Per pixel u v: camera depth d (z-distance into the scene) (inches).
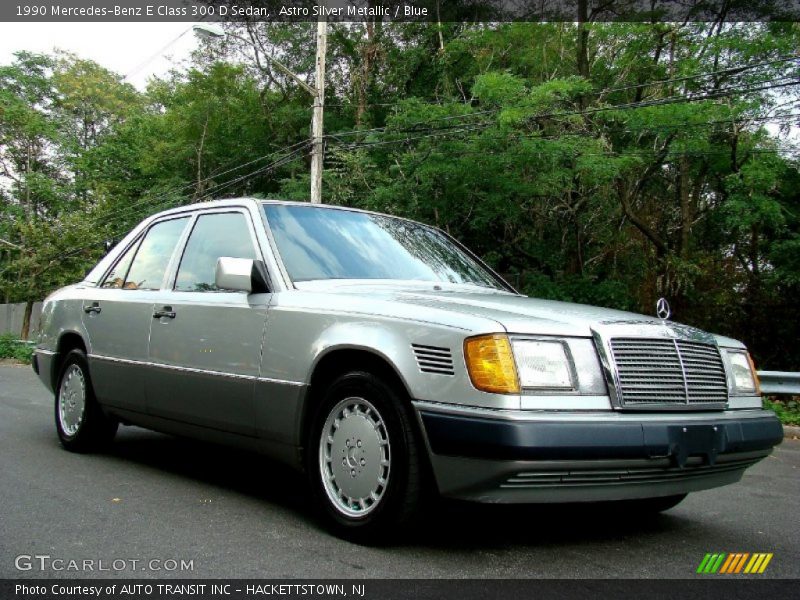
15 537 149.2
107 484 195.5
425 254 203.9
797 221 742.5
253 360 170.2
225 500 181.9
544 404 131.7
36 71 1708.9
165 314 197.3
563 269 828.0
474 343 133.5
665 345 146.7
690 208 869.8
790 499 215.5
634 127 675.4
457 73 955.3
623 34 771.4
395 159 786.2
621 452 131.9
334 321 156.1
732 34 695.1
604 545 156.3
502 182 709.3
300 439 161.2
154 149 1328.7
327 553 142.3
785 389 404.8
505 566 138.6
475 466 130.1
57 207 1469.0
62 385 242.5
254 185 1197.7
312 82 1168.2
